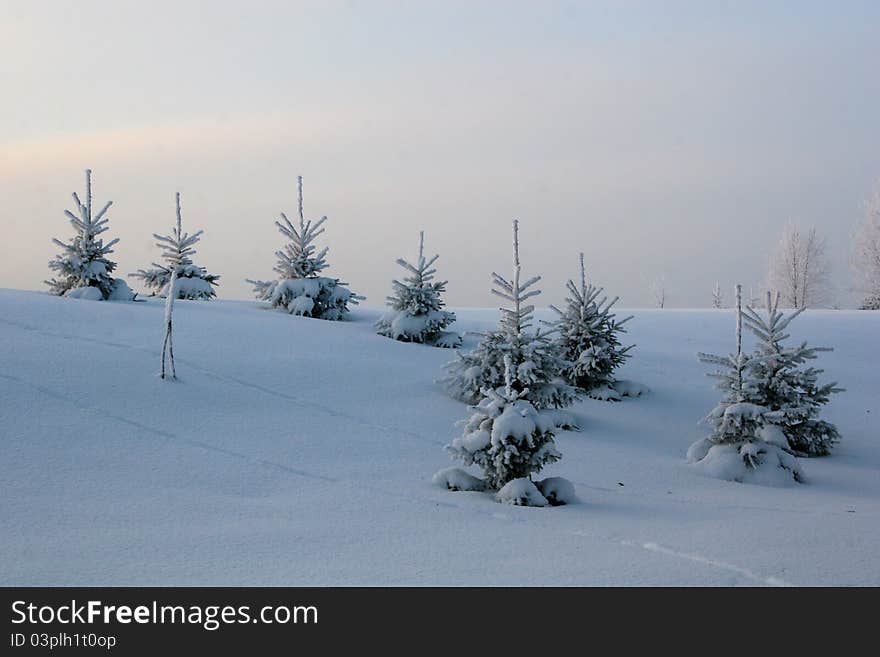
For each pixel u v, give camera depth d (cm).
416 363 2008
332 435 1384
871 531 845
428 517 902
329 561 705
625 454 1505
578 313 2031
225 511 904
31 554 702
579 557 723
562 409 1850
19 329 1759
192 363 1684
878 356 2738
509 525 868
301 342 2042
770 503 1141
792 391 1606
